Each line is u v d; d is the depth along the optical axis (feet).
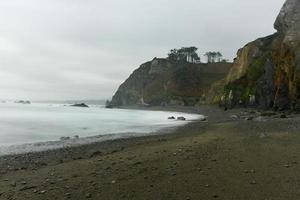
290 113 167.02
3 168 54.19
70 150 76.18
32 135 116.88
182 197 31.86
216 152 52.90
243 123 115.55
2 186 38.58
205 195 32.12
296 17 227.20
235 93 283.59
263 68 259.39
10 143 93.71
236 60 315.17
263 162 44.60
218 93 354.74
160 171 41.68
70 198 32.91
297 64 187.62
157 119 216.54
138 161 48.75
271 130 86.02
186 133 100.48
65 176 42.29
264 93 227.81
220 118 185.06
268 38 289.33
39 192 35.14
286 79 197.98
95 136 109.40
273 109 202.69
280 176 37.50
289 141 62.34
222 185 34.94
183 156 50.78
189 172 40.63
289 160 45.42
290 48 200.13
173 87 558.15
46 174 44.27
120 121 197.88
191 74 579.89
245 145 58.75
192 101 499.10
